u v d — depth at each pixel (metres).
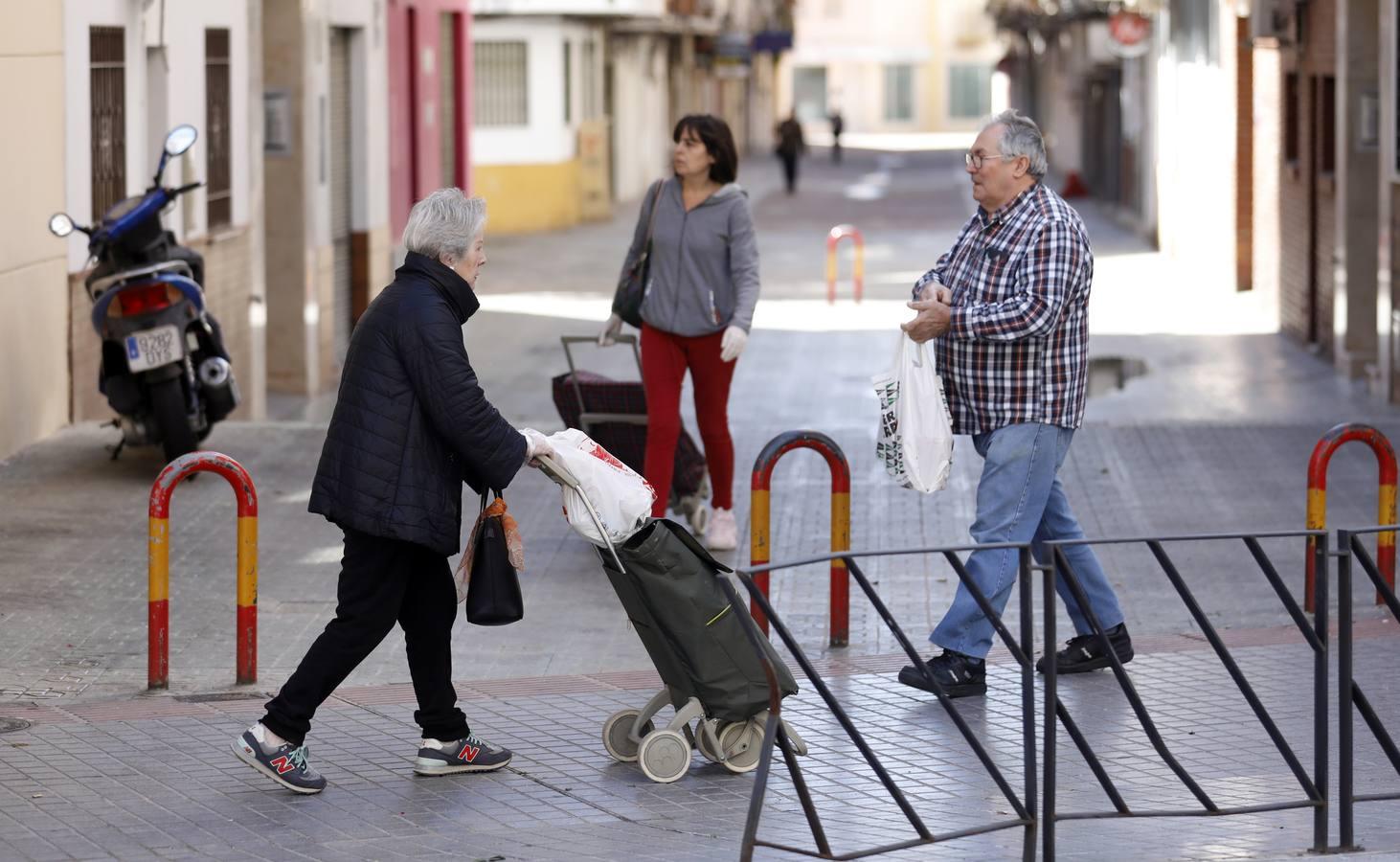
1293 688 9.98
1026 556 6.84
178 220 19.98
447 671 8.48
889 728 9.31
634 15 54.72
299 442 17.44
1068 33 70.69
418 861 7.28
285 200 25.00
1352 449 17.56
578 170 56.12
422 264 8.02
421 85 36.28
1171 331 29.00
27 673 10.27
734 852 7.39
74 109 17.44
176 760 8.66
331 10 26.67
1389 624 11.43
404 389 7.94
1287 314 28.33
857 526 14.70
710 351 13.04
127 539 13.48
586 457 8.20
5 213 15.90
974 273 9.78
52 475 15.44
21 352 16.36
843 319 31.25
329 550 13.48
